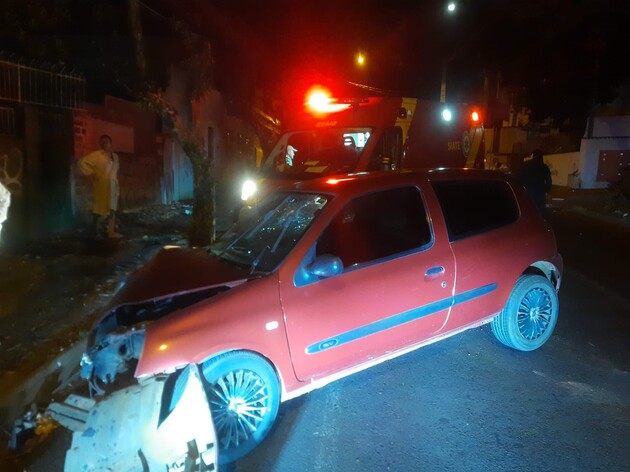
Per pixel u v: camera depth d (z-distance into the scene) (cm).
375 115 798
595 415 397
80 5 1030
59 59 1001
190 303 389
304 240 387
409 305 418
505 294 477
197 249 469
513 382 450
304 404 421
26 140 893
